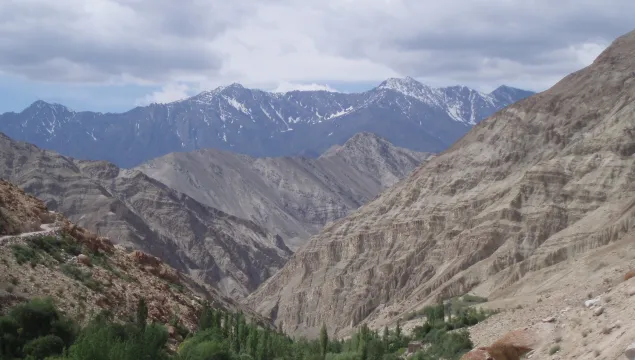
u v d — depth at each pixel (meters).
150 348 47.38
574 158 163.88
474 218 167.25
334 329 170.88
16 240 55.34
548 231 150.50
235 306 101.12
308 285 192.50
